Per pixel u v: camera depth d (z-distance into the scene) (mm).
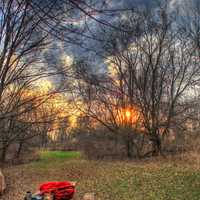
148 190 14930
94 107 29422
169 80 29172
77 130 31797
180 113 28938
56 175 21359
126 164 23547
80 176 20094
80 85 19625
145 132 29094
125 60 27484
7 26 6719
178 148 27656
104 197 14508
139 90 28797
